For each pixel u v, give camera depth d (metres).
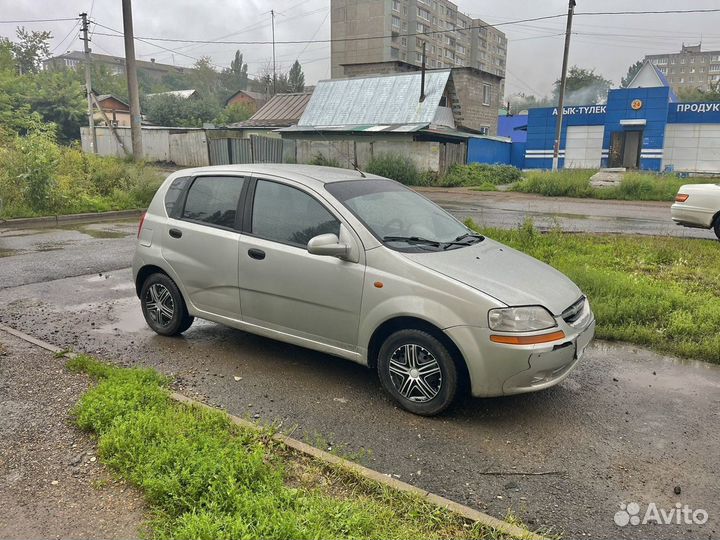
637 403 4.43
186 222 5.39
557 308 4.03
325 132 30.44
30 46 69.56
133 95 21.36
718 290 7.28
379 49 80.00
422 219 4.91
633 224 14.21
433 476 3.39
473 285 3.95
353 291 4.30
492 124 49.81
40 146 14.06
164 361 5.10
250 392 4.50
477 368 3.88
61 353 4.97
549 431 3.96
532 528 2.93
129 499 2.98
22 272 8.33
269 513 2.76
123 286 7.63
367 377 4.82
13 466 3.27
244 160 30.14
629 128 32.56
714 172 31.30
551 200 21.66
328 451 3.64
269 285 4.76
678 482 3.38
